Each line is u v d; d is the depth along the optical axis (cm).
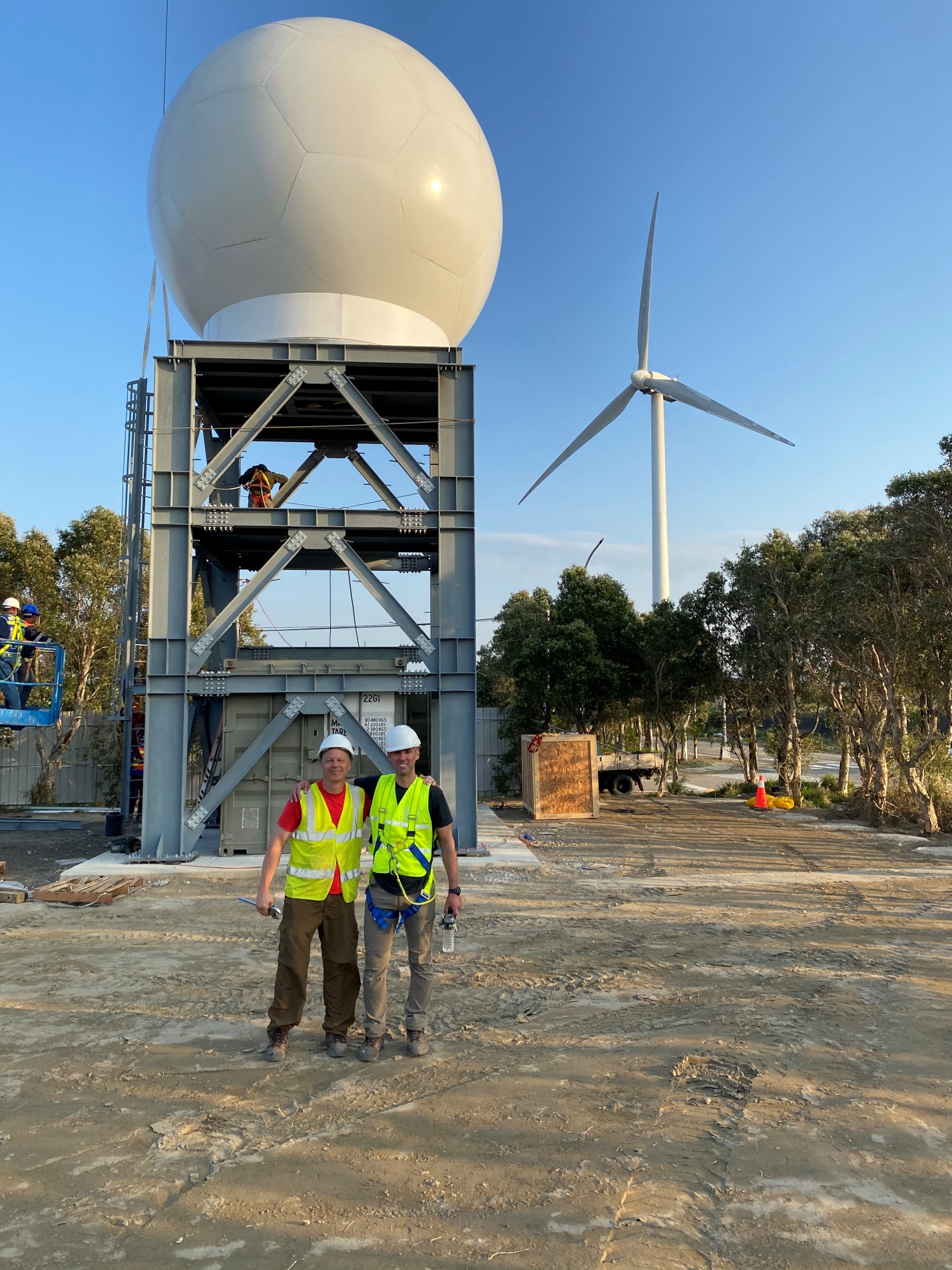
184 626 1318
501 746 2859
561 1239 325
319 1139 411
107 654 2536
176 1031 570
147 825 1291
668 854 1459
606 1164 386
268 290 1345
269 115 1252
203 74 1330
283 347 1345
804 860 1405
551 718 2836
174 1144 405
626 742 3488
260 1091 470
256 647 1728
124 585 1631
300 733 1365
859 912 980
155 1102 455
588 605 2831
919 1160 393
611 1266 307
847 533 2056
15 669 1423
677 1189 363
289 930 521
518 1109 446
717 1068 505
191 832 1298
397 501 1428
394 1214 343
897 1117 439
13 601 1450
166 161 1337
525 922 923
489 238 1416
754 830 1812
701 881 1184
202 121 1287
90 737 2458
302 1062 514
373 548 1717
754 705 2597
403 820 526
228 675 1323
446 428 1391
